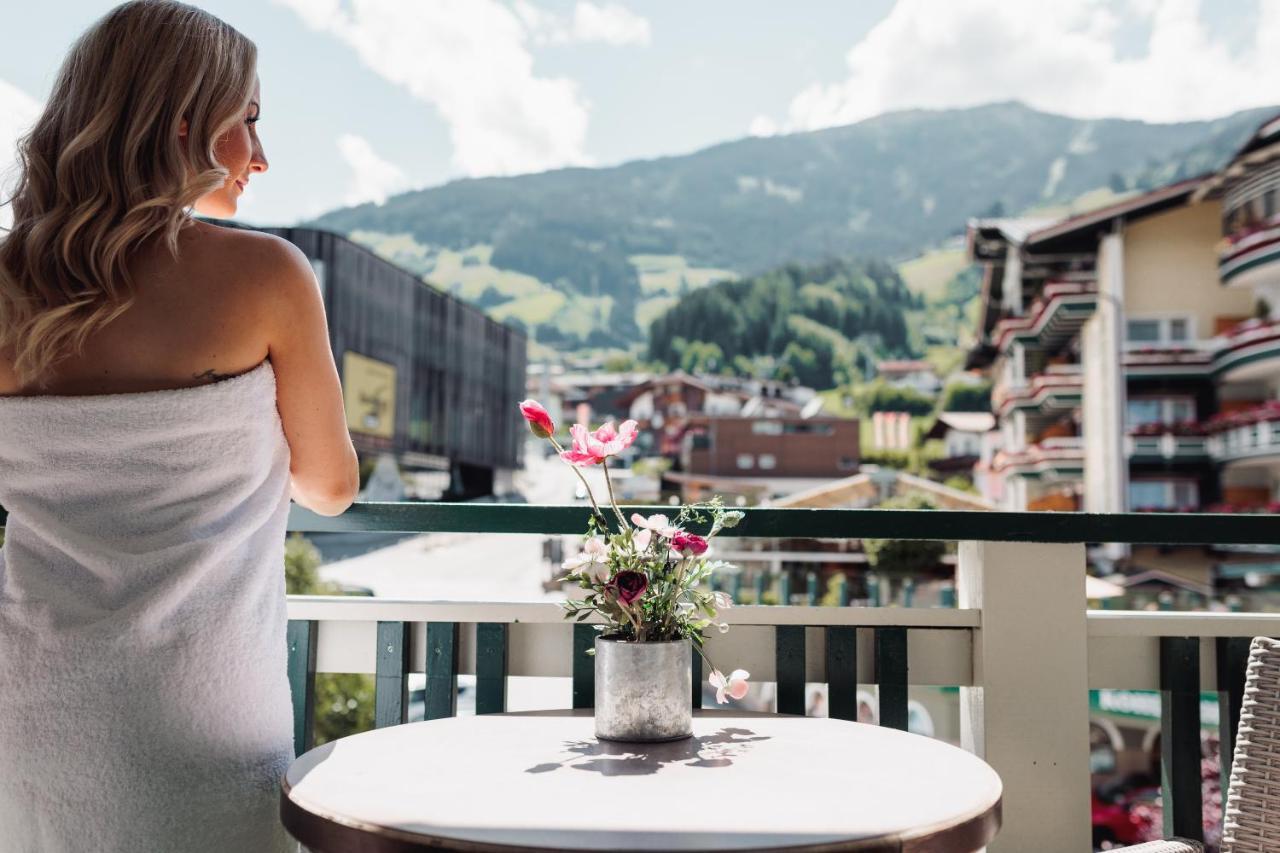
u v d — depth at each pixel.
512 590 35.09
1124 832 8.41
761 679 1.51
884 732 1.20
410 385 40.50
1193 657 1.51
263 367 1.05
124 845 0.95
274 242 1.07
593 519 1.25
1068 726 1.48
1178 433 28.36
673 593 1.17
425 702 1.51
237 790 0.99
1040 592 1.49
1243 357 27.05
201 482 1.01
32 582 0.99
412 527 1.46
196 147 1.07
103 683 0.96
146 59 1.04
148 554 0.98
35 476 1.01
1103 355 28.81
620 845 0.78
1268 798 1.19
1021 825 1.47
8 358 1.04
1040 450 31.00
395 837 0.82
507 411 49.44
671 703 1.15
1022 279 32.03
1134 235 28.66
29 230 1.03
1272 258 26.28
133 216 1.00
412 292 40.88
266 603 1.05
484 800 0.91
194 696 0.98
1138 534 1.46
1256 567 26.08
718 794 0.93
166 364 1.02
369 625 1.54
